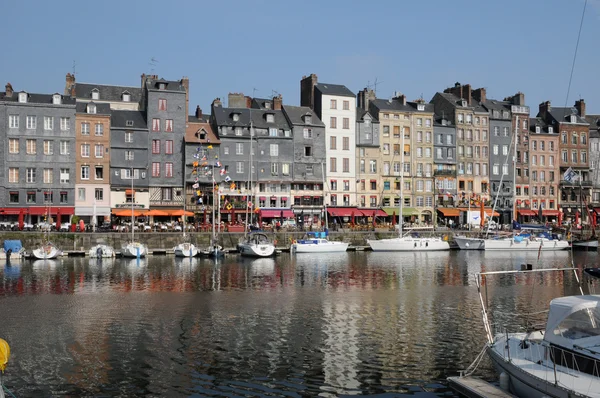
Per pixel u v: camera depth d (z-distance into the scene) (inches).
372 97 3885.3
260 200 3336.6
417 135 3754.9
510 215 3919.8
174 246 2687.0
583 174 4136.3
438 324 1108.5
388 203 3663.9
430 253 2719.0
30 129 2970.0
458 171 3858.3
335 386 778.2
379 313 1214.9
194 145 3216.0
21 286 1615.4
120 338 1015.0
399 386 776.9
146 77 3521.2
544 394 626.2
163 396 746.8
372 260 2380.7
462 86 4010.8
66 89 3496.6
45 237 2527.1
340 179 3548.2
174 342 987.9
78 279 1763.0
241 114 3422.7
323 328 1080.8
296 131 3442.4
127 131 3134.8
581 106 4279.0
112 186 3085.6
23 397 744.3
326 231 2923.2
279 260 2381.9
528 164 4010.8
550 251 2847.0
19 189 2942.9
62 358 899.4
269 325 1107.3
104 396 747.4
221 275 1863.9
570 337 687.1
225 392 759.1
